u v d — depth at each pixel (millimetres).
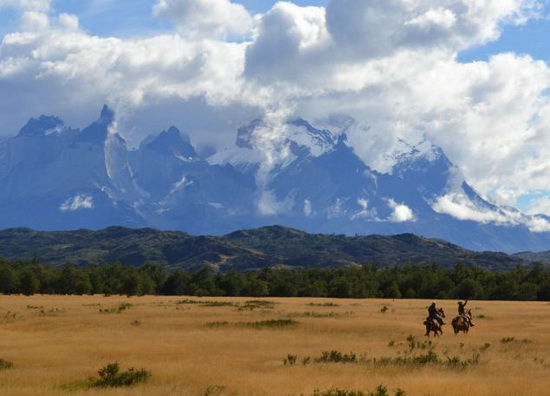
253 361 121750
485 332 193000
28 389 89625
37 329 188375
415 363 119125
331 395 82375
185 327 193875
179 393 86375
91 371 106875
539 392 90062
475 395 87875
